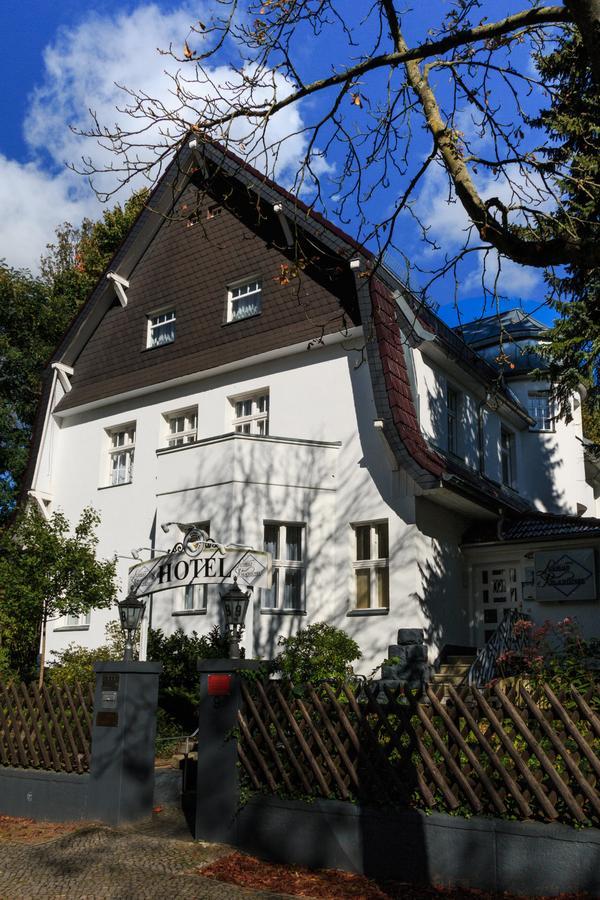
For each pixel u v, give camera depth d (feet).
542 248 22.80
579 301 50.96
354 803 25.40
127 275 74.59
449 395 64.75
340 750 25.94
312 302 60.49
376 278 55.52
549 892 21.57
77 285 111.55
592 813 21.50
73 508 73.00
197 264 69.56
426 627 52.31
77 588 49.47
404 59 25.52
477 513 58.85
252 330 63.72
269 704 27.91
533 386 79.66
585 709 22.21
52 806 32.89
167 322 70.90
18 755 34.88
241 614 30.99
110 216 113.91
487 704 23.49
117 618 64.03
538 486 77.30
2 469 100.32
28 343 103.50
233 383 63.93
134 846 28.04
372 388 55.36
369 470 55.57
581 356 51.26
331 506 56.80
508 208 25.49
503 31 24.16
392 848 24.38
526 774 22.31
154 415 68.74
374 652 52.80
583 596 53.21
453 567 57.06
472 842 23.03
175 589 57.11
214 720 29.09
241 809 27.89
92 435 73.77
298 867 25.80
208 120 27.78
